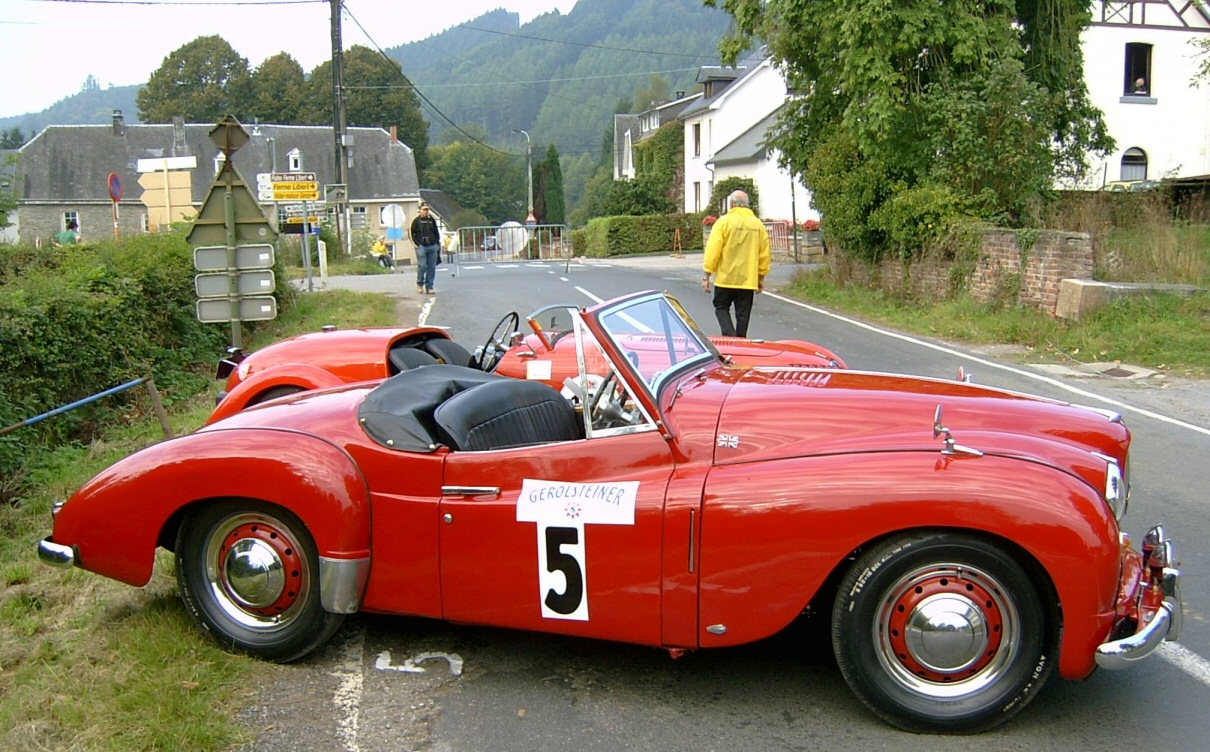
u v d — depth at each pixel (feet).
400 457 13.73
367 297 59.67
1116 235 53.31
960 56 57.16
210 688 13.19
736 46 67.15
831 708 12.75
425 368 16.40
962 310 49.67
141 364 34.63
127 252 41.73
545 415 15.38
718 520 12.23
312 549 13.89
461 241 171.42
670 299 16.69
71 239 82.64
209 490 13.97
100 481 14.66
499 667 14.03
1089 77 101.35
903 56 58.54
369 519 13.79
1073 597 11.27
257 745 12.00
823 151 63.26
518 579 13.20
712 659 14.17
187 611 14.74
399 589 13.78
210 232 31.04
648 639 12.73
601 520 12.72
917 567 11.78
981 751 11.66
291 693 13.33
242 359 26.32
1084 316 43.86
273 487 13.70
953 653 11.82
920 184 56.90
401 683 13.60
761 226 36.50
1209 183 76.07
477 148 396.57
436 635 15.12
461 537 13.41
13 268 43.83
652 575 12.55
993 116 56.24
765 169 150.30
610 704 12.92
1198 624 15.07
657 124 229.04
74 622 15.52
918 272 55.93
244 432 14.40
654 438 13.01
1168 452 25.61
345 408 14.79
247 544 14.21
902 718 12.00
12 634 15.35
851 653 12.01
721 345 23.18
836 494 11.84
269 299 31.22
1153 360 38.86
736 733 12.16
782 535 11.97
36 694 13.11
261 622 14.28
